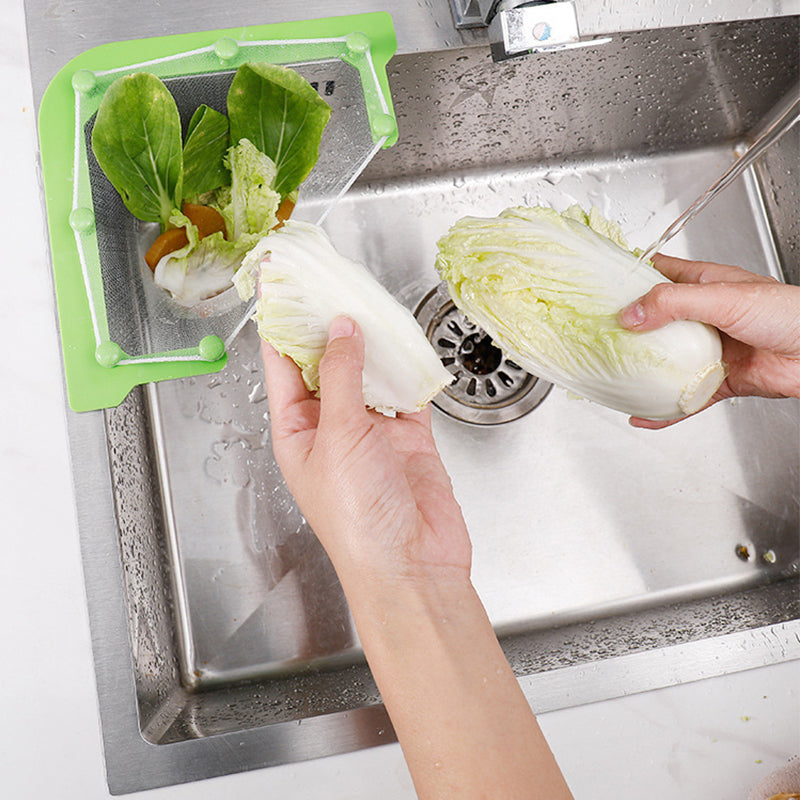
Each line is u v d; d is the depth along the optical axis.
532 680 0.67
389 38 0.67
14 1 0.79
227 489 0.78
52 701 0.70
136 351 0.68
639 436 0.83
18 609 0.71
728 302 0.59
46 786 0.68
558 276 0.63
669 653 0.69
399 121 0.78
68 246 0.64
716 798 0.66
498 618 0.78
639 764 0.66
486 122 0.81
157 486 0.77
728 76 0.80
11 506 0.73
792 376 0.71
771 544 0.83
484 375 0.84
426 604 0.52
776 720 0.68
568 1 0.60
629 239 0.89
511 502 0.81
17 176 0.77
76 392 0.64
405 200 0.87
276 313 0.60
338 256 0.62
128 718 0.63
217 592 0.77
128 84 0.59
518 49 0.60
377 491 0.52
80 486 0.66
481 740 0.48
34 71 0.67
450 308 0.84
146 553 0.72
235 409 0.80
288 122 0.67
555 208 0.89
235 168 0.69
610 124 0.85
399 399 0.63
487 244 0.66
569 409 0.83
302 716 0.67
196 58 0.64
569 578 0.80
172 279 0.69
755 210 0.91
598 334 0.62
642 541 0.81
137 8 0.69
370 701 0.69
